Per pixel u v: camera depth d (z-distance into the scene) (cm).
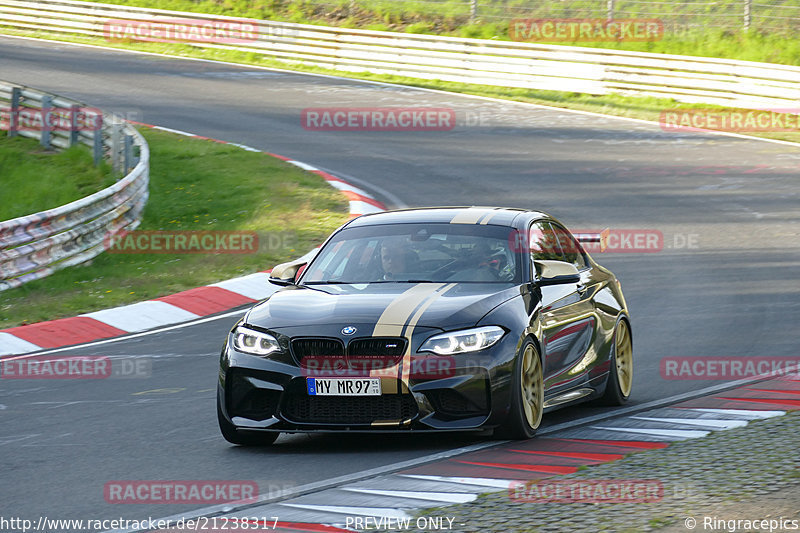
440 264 2583
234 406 2372
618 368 2881
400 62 11406
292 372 2302
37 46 13275
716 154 7906
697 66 9650
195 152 8012
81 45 13438
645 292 4519
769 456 2052
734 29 11525
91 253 5525
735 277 4756
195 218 6362
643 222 6000
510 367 2305
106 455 2364
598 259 5247
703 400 2780
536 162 7719
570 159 7800
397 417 2273
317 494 1947
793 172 7281
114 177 7225
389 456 2267
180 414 2791
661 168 7475
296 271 2697
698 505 1716
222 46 12888
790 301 4231
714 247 5416
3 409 2922
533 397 2422
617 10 12338
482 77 10881
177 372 3362
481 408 2283
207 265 5300
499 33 12512
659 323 3938
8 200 7162
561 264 2559
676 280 4734
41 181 7419
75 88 10575
